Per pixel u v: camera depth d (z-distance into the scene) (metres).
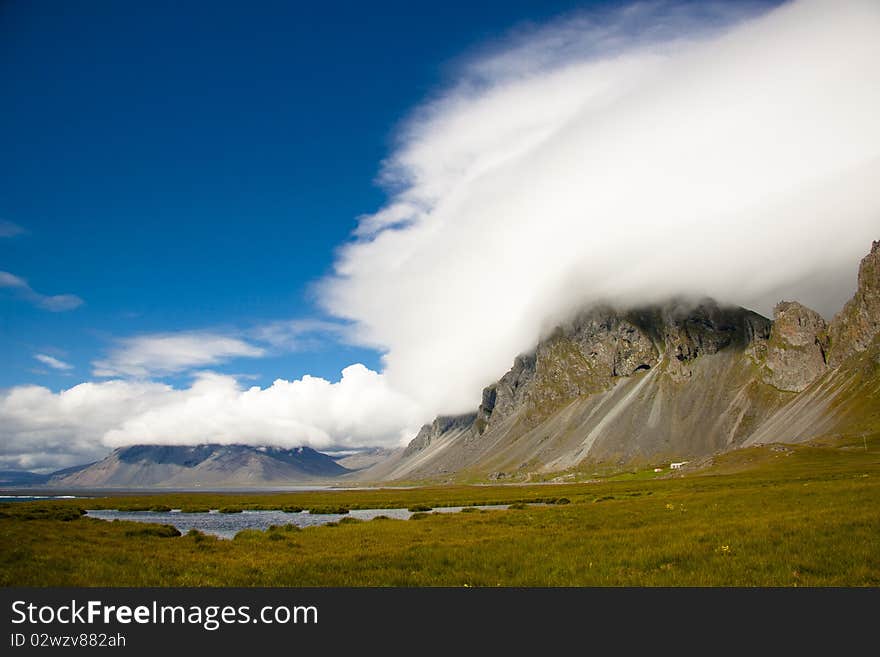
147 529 55.50
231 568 30.75
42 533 48.19
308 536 51.12
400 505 129.25
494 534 43.53
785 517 35.25
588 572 24.84
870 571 21.61
